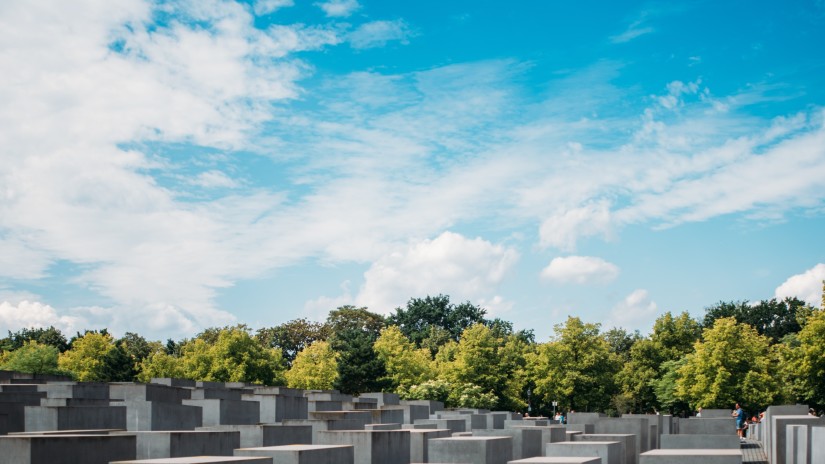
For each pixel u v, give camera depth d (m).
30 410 22.94
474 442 19.36
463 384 92.31
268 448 16.41
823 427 15.44
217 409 29.41
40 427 22.83
